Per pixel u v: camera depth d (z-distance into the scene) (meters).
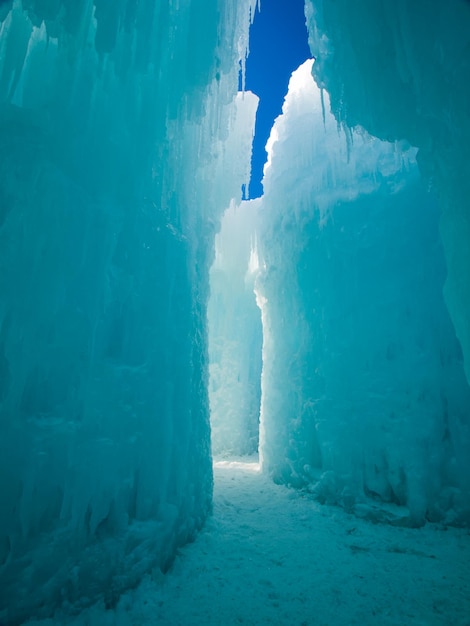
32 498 3.36
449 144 4.28
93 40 4.46
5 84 3.78
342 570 5.03
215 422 13.94
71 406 3.83
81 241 4.00
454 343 7.24
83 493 3.77
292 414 9.16
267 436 10.05
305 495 8.10
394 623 3.92
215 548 5.60
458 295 4.16
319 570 5.02
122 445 4.32
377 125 5.28
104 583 3.78
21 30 3.88
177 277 5.85
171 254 5.58
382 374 7.60
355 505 7.11
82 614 3.48
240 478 9.84
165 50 5.13
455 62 3.75
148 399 4.85
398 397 7.30
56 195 3.72
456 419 6.93
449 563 5.26
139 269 4.87
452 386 7.07
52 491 3.55
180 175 6.05
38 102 4.09
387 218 8.00
